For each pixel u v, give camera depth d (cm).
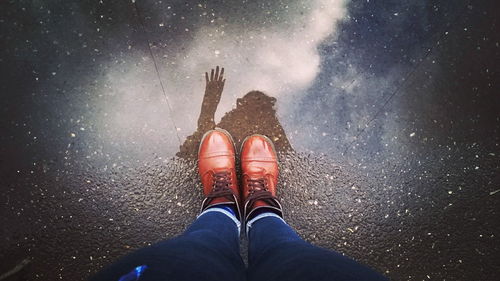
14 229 151
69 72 159
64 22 160
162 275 71
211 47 162
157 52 161
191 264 78
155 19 162
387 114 162
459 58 163
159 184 158
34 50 159
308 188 160
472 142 160
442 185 160
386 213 159
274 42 163
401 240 158
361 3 165
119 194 156
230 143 159
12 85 157
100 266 152
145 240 155
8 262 150
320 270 77
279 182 160
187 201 158
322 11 165
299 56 163
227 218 136
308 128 161
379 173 160
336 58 163
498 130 160
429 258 156
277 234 118
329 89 162
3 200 152
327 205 159
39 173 154
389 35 164
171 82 160
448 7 164
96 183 156
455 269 156
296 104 161
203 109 160
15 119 156
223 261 93
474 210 158
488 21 164
